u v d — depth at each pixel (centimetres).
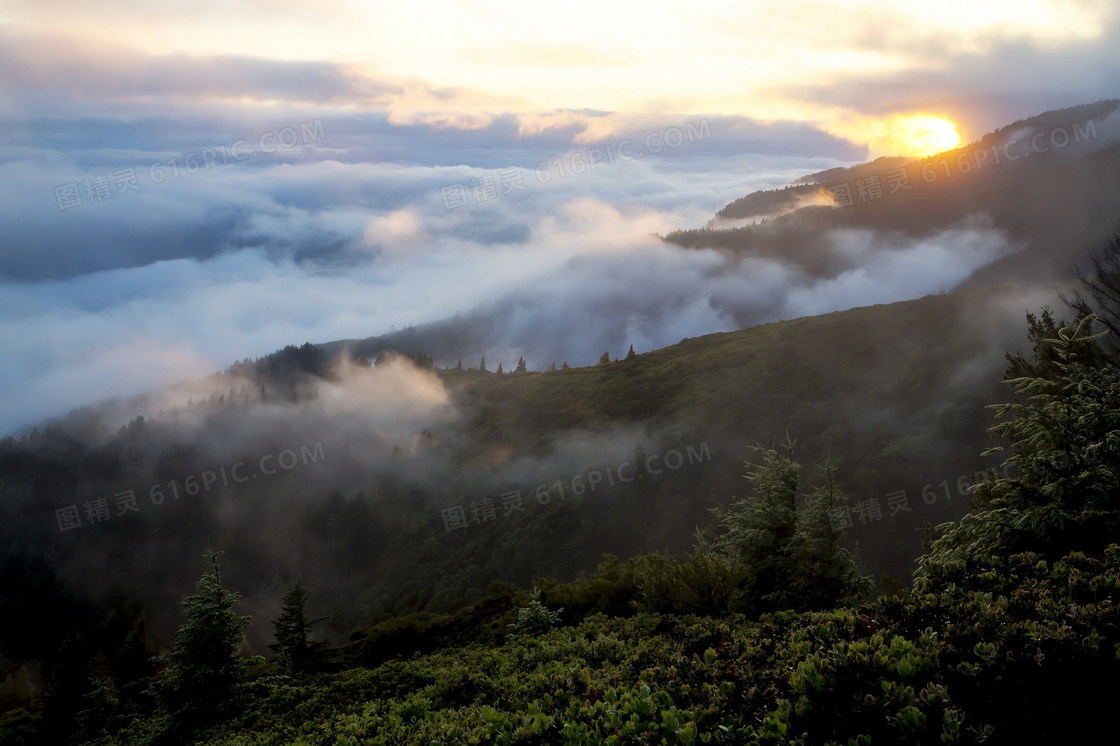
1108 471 1000
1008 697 489
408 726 894
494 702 871
